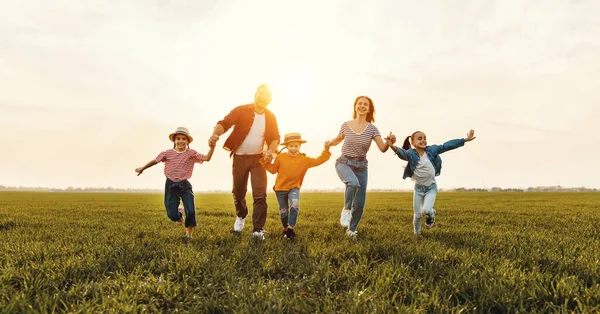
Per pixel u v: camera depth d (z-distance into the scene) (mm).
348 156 7191
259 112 7371
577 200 34625
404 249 5453
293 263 4738
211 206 21812
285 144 7273
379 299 3424
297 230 8352
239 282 3854
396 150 7309
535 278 3947
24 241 6762
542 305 3404
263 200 7039
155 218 11961
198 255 4922
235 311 3084
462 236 7395
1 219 11383
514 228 9305
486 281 3816
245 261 4914
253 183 7086
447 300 3363
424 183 7496
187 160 6984
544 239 7039
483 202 29812
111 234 7629
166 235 7480
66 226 9453
